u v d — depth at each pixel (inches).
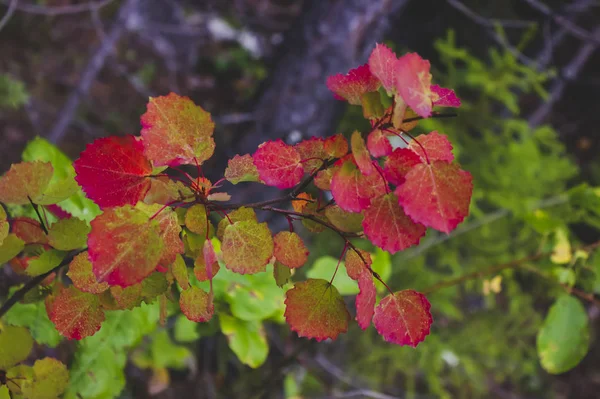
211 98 250.4
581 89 268.4
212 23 270.8
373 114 25.2
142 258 24.8
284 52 109.6
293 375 88.7
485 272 53.7
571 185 212.8
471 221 124.8
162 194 26.8
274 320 40.0
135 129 213.5
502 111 177.9
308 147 26.9
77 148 192.5
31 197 28.4
